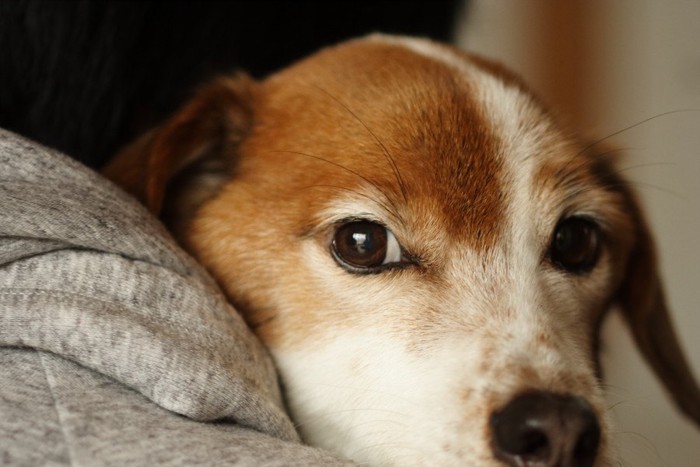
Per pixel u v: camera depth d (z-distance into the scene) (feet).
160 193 1.02
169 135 1.03
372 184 0.98
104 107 0.98
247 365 0.85
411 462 0.92
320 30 1.21
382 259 0.99
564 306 1.03
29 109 0.94
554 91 2.19
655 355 1.22
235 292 1.01
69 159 0.85
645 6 2.07
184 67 1.08
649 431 1.78
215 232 1.04
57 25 0.94
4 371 0.74
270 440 0.79
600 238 1.11
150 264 0.83
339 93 1.04
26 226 0.77
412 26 1.29
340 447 0.97
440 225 0.98
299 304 0.99
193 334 0.81
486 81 1.07
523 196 1.01
